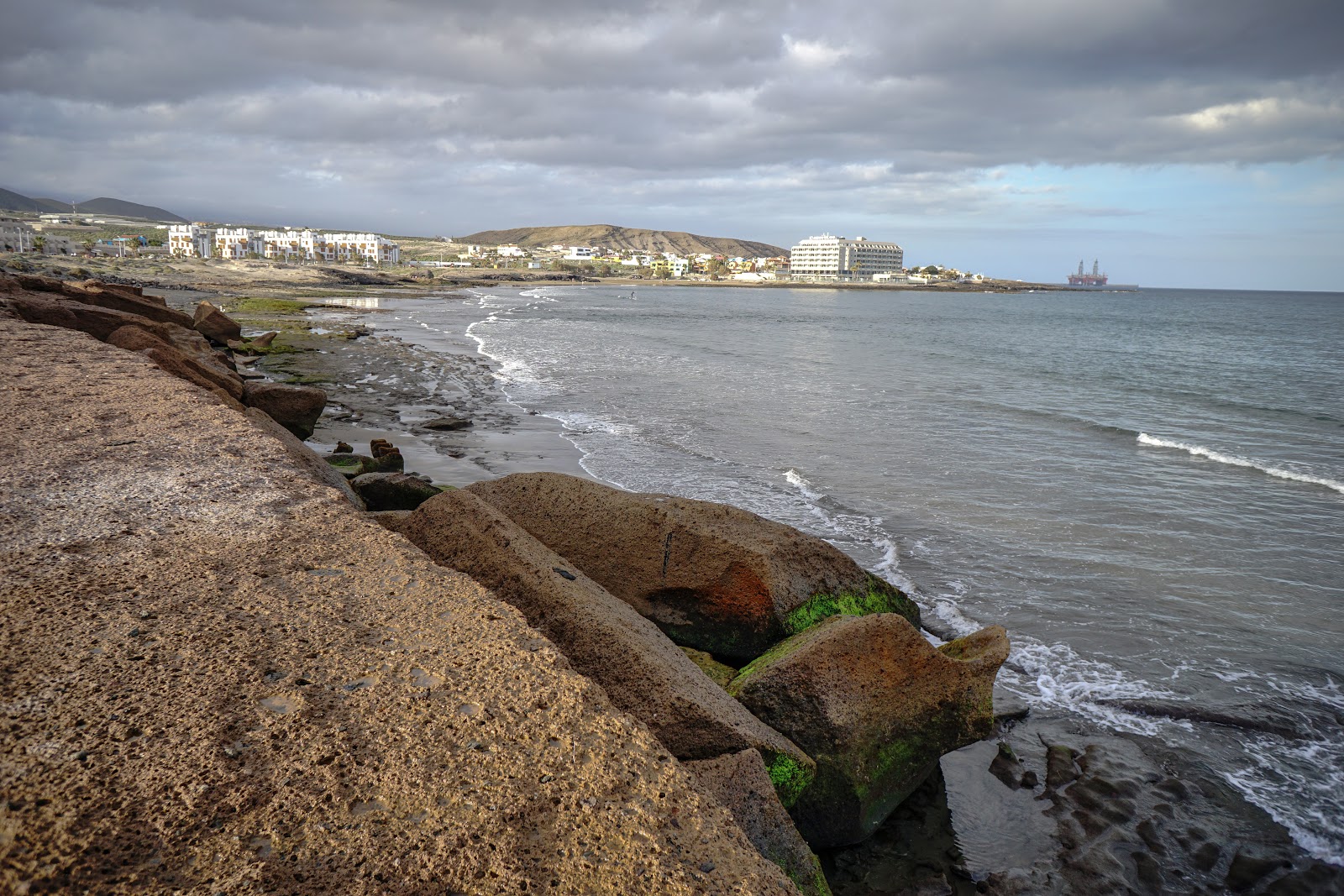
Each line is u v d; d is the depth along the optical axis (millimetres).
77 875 1964
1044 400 30438
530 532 7949
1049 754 7258
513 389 28438
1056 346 59188
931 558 11977
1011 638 9461
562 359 38844
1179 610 10398
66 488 4738
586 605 5418
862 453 19531
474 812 2334
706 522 7605
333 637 3230
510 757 2600
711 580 7297
